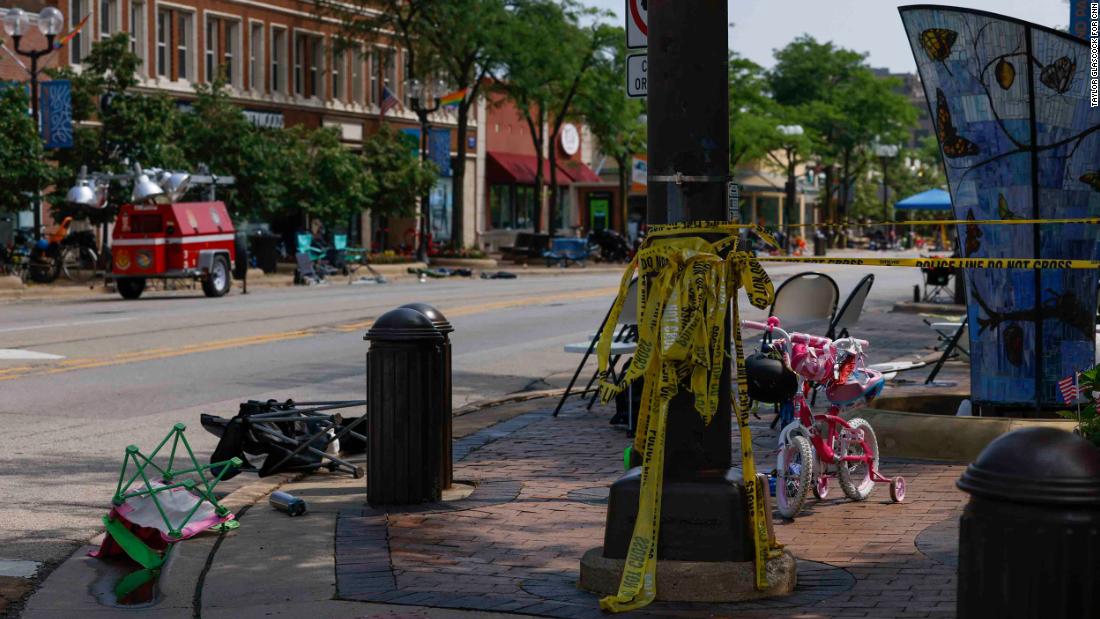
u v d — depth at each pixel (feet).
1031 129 33.68
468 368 56.70
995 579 11.87
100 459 34.40
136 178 99.60
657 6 20.38
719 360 20.21
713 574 20.04
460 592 20.95
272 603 20.63
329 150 145.69
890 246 317.42
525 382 52.31
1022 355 34.32
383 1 168.45
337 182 145.59
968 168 34.50
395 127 192.75
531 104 218.59
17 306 86.17
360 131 185.47
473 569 22.52
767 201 314.14
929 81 35.01
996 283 34.45
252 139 135.74
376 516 26.91
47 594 21.91
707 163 20.30
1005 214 34.14
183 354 57.77
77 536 26.25
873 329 72.90
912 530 24.97
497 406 45.29
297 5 172.35
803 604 19.92
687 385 20.52
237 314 78.64
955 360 56.08
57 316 75.97
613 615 19.49
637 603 19.72
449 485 29.63
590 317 81.30
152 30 148.56
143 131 117.39
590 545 24.25
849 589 20.74
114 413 41.81
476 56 174.60
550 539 24.76
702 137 20.27
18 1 128.88
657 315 20.39
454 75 171.22
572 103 199.41
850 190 370.32
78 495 30.14
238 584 21.80
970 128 34.32
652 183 20.58
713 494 20.31
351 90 184.55
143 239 95.66
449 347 29.48
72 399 44.57
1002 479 11.86
